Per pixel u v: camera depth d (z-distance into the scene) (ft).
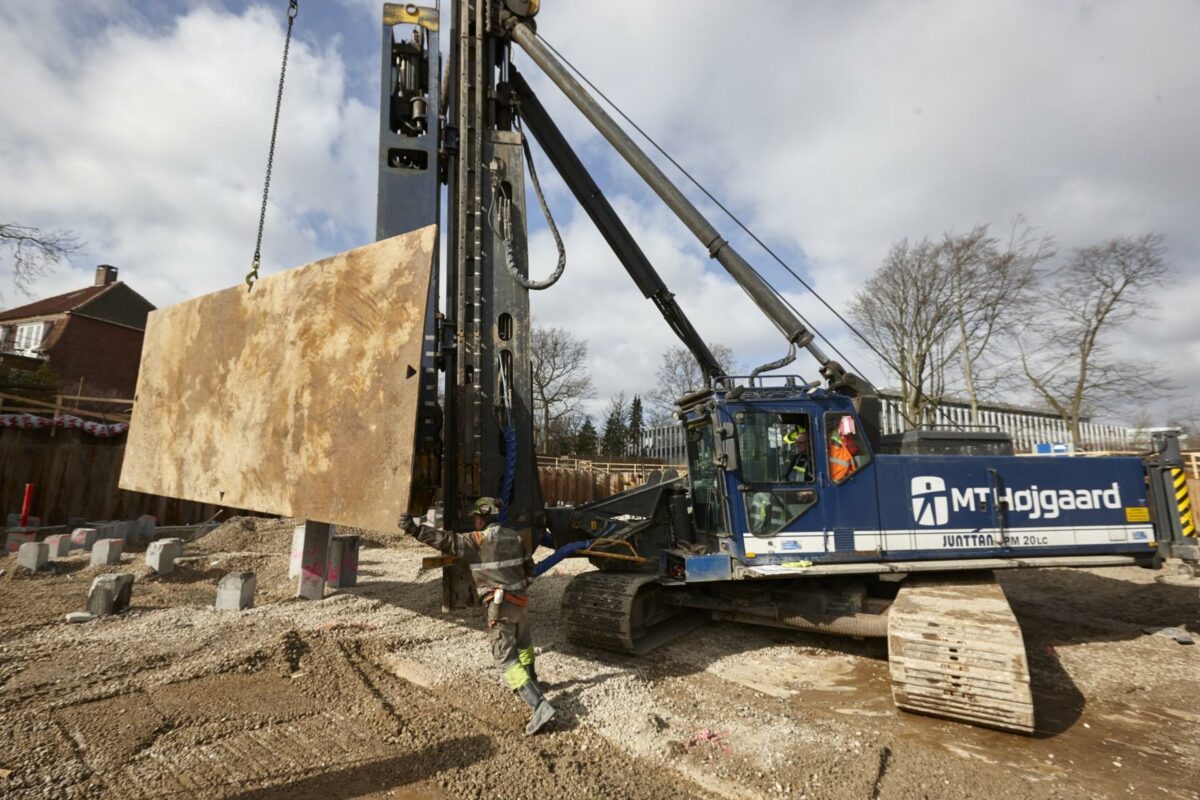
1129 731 14.17
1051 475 20.18
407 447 13.43
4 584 25.94
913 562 19.12
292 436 16.31
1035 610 26.50
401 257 14.69
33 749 11.88
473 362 20.02
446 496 19.72
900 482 19.48
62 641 18.61
